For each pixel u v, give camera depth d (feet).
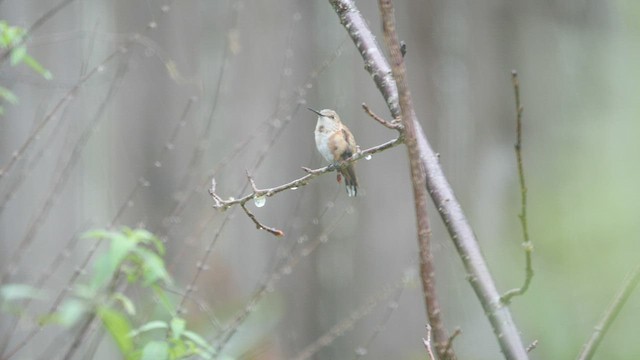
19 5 37.63
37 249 35.60
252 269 38.70
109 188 37.81
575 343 41.34
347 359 41.22
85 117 36.73
